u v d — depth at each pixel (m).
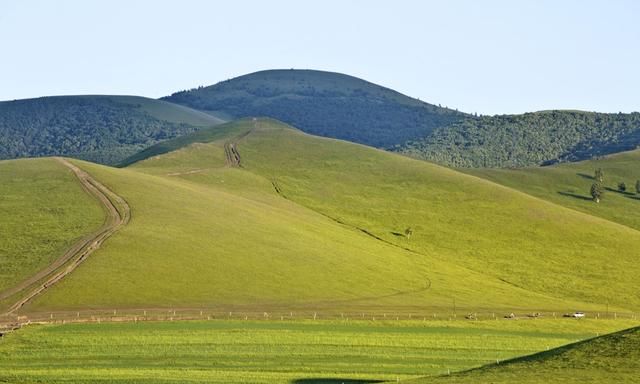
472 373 132.38
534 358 139.75
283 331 180.62
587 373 124.94
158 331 173.50
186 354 156.62
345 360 158.38
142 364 148.25
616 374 123.12
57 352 154.75
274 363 152.88
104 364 147.38
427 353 169.00
